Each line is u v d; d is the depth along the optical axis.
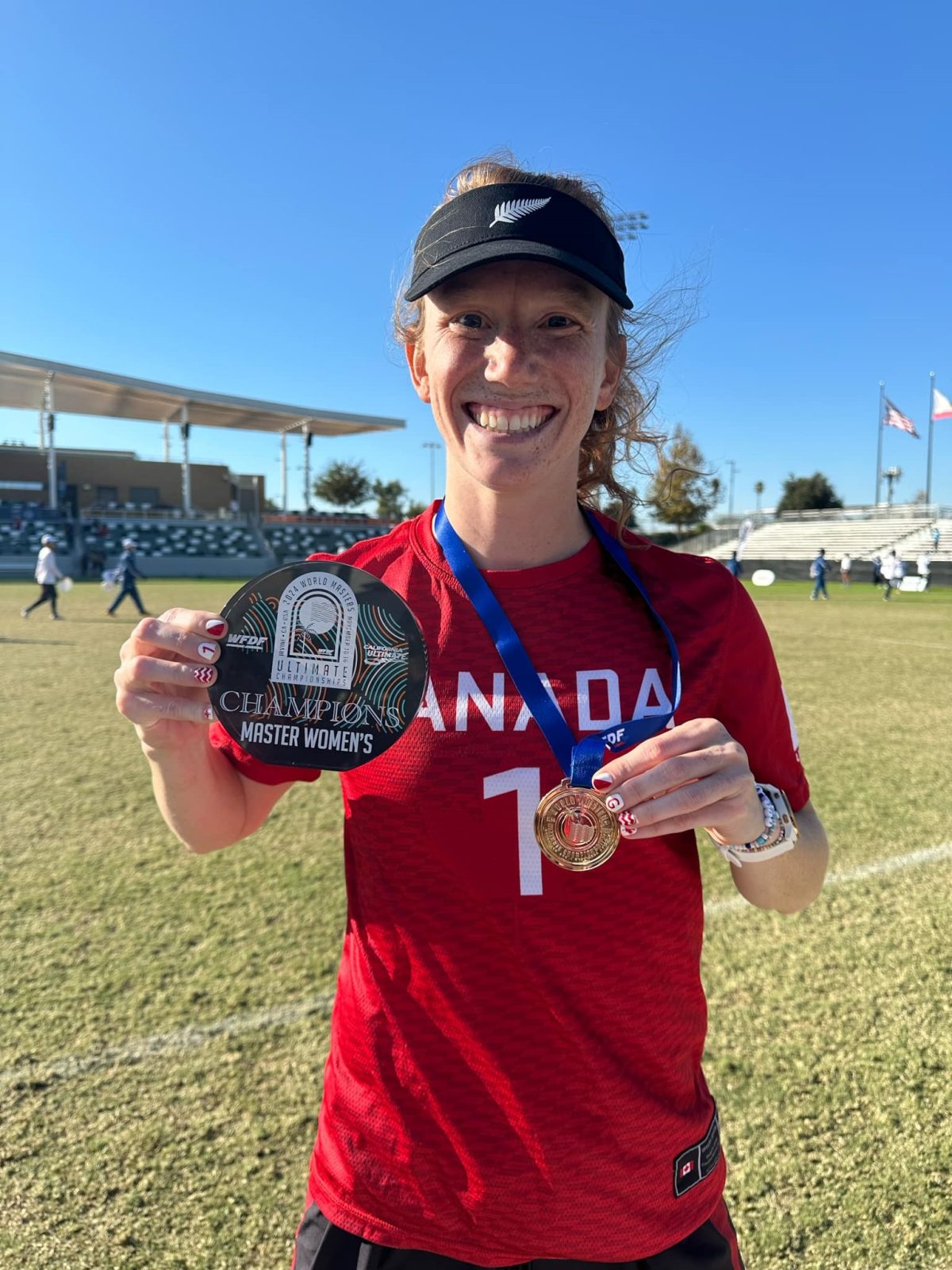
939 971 3.13
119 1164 2.24
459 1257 1.14
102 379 41.31
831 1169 2.20
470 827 1.14
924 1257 1.95
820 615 20.03
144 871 4.09
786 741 1.30
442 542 1.31
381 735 1.20
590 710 1.18
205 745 1.34
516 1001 1.12
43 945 3.33
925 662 11.45
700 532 57.97
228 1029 2.79
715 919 3.58
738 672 1.25
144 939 3.38
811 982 3.07
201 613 1.26
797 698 8.77
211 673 1.22
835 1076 2.55
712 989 3.03
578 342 1.19
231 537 46.97
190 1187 2.16
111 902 3.72
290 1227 2.04
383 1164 1.17
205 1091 2.50
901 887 3.86
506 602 1.24
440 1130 1.14
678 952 1.19
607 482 1.60
